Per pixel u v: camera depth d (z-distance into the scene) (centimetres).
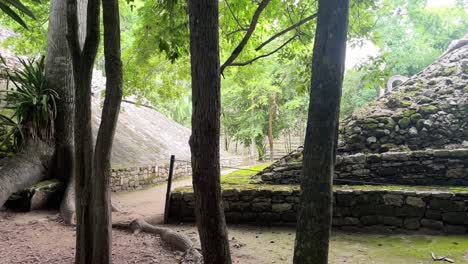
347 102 1558
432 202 445
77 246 294
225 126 1925
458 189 462
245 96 1686
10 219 535
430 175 513
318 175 171
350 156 553
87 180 289
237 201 529
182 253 385
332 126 172
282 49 500
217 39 197
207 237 197
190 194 543
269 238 455
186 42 389
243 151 2177
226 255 201
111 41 277
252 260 373
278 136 1844
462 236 425
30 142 643
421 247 395
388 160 534
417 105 610
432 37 1428
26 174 614
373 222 470
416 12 1328
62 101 669
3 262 352
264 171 635
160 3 405
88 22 286
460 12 1370
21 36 914
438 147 549
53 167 659
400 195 459
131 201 731
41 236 455
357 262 358
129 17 1255
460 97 601
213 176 196
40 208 604
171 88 919
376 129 584
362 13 425
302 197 176
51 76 672
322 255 169
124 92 813
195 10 193
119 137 1052
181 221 543
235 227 512
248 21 477
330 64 172
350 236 452
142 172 939
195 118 195
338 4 172
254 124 1708
